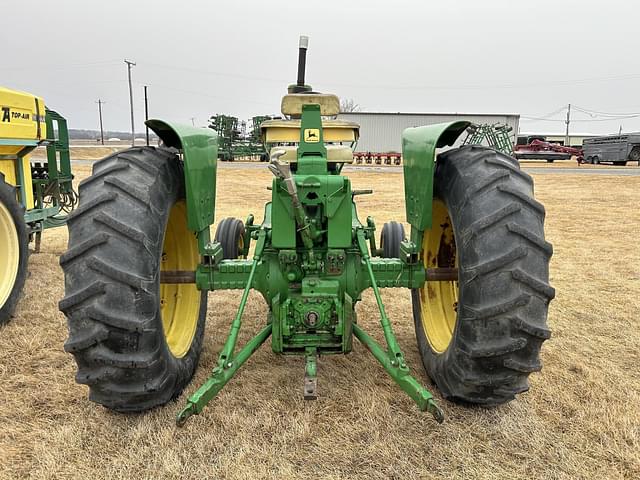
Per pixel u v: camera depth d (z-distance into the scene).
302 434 2.73
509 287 2.46
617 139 34.09
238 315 2.75
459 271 2.69
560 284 5.69
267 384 3.30
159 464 2.51
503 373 2.58
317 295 2.93
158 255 2.61
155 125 2.85
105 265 2.39
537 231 2.52
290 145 4.32
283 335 2.94
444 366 2.92
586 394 3.20
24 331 4.18
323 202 3.00
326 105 4.02
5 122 5.03
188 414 2.33
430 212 2.92
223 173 23.97
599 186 18.23
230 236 4.72
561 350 3.89
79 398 3.11
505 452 2.63
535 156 38.97
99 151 43.97
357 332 3.14
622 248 7.60
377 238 8.35
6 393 3.17
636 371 3.56
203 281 3.23
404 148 3.38
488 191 2.63
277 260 3.18
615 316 4.67
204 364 3.62
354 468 2.50
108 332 2.39
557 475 2.46
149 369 2.53
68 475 2.44
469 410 2.97
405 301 5.12
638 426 2.84
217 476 2.44
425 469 2.49
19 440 2.70
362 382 3.33
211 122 35.44
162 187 2.77
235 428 2.80
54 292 5.22
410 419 2.89
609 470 2.50
